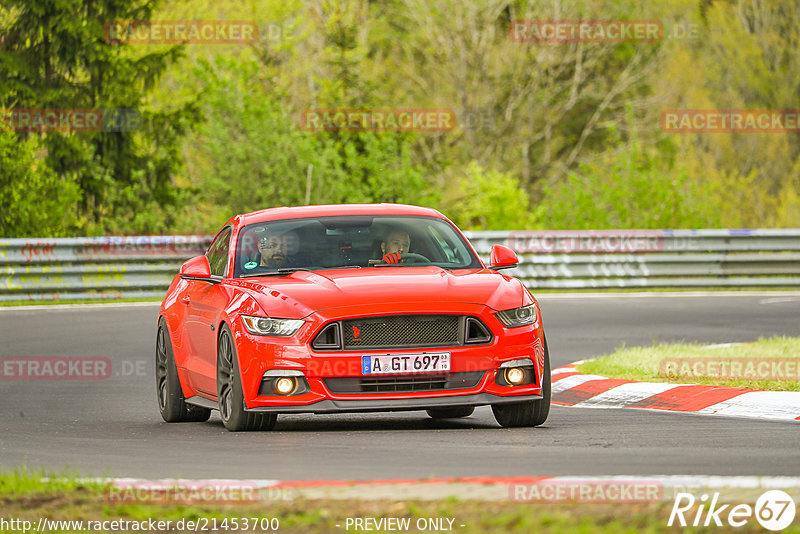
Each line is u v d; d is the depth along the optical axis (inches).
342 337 1090.1
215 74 3909.9
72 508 732.7
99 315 2564.0
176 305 1337.4
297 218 1290.6
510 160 6437.0
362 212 1302.9
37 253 2881.4
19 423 1280.8
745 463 877.8
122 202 4205.2
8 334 2220.7
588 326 2301.9
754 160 6446.9
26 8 4217.5
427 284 1134.4
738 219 5782.5
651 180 3850.9
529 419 1149.7
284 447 1013.2
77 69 4296.3
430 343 1099.9
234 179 3779.5
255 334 1107.9
